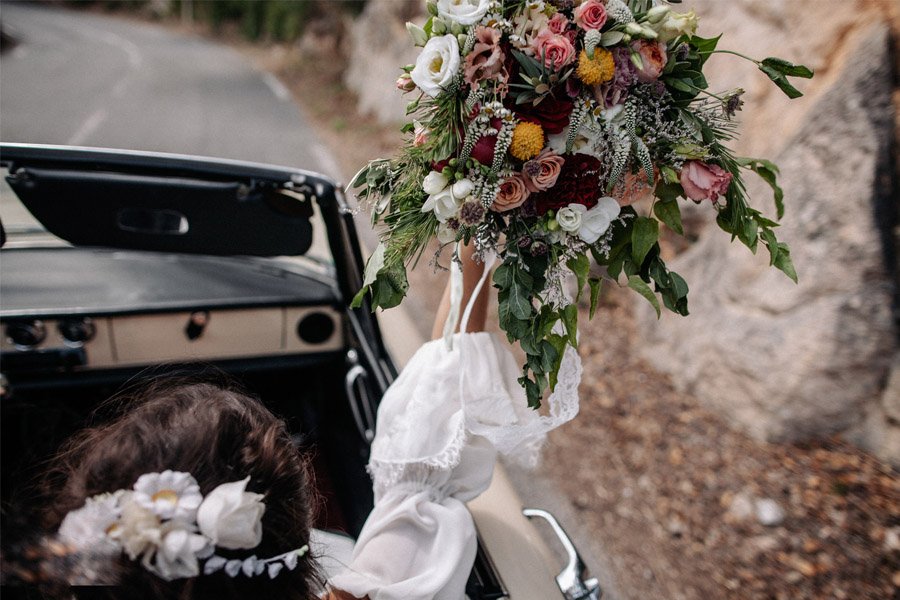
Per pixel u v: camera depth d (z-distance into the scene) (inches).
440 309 46.7
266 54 815.7
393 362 76.8
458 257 37.4
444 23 35.3
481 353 43.8
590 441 129.9
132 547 25.5
